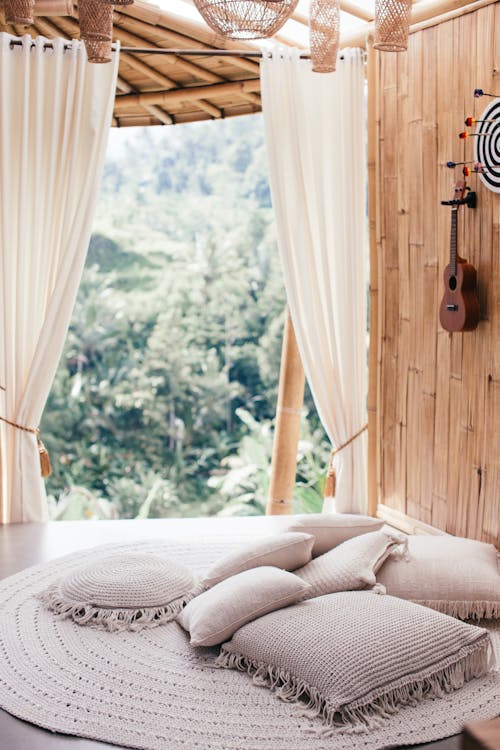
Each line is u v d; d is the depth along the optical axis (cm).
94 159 430
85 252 430
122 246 1364
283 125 441
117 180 1427
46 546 398
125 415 1284
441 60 387
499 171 347
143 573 326
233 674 278
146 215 1403
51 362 429
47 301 430
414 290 414
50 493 1240
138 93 537
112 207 1405
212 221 1398
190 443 1280
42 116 424
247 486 1133
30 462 434
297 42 467
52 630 305
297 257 443
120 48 427
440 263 395
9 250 422
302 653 264
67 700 259
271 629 278
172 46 479
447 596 314
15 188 428
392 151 426
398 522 430
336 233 445
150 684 269
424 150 402
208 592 304
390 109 426
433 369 402
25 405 430
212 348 1309
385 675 255
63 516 1173
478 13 363
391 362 436
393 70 422
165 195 1416
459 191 366
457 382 386
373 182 442
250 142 1414
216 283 1326
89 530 425
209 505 1259
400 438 430
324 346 450
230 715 252
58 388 1271
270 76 436
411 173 412
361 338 449
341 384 453
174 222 1403
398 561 328
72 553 382
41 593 332
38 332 434
